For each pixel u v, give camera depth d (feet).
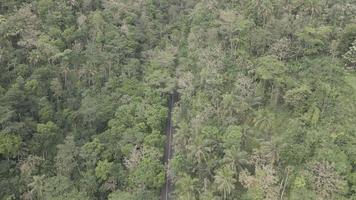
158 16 636.07
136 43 559.38
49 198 353.10
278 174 340.39
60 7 555.28
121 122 434.71
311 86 407.03
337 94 397.39
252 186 331.77
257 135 387.34
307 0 499.10
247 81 416.67
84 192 361.30
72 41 534.37
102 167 380.78
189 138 390.42
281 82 412.36
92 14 570.46
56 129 419.33
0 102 415.85
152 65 522.06
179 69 509.35
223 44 501.15
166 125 469.57
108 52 524.93
